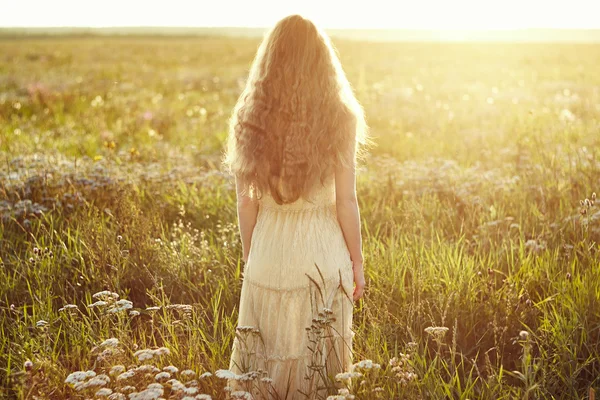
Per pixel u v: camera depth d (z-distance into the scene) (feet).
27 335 11.88
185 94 62.69
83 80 78.18
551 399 10.25
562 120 36.11
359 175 23.29
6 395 10.69
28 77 82.17
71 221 18.08
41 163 22.38
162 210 19.21
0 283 14.46
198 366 10.87
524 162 24.08
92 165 22.72
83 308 14.02
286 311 9.49
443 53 159.12
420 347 12.00
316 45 9.19
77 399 10.12
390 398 9.75
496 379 10.85
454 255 14.92
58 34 394.93
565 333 11.50
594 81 76.28
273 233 9.51
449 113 42.01
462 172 22.48
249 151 9.18
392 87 66.39
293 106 9.01
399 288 13.39
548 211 17.57
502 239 16.06
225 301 13.83
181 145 32.94
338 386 9.78
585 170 21.13
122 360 10.31
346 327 9.77
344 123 9.13
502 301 12.76
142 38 326.03
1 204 18.74
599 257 14.20
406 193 20.01
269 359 9.61
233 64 120.88
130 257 15.38
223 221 18.65
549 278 13.51
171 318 13.33
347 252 9.76
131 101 53.36
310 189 9.12
